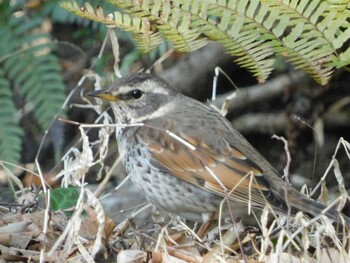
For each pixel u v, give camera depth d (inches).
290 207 404.5
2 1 583.5
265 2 416.8
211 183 432.8
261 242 401.7
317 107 658.2
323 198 438.9
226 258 380.5
